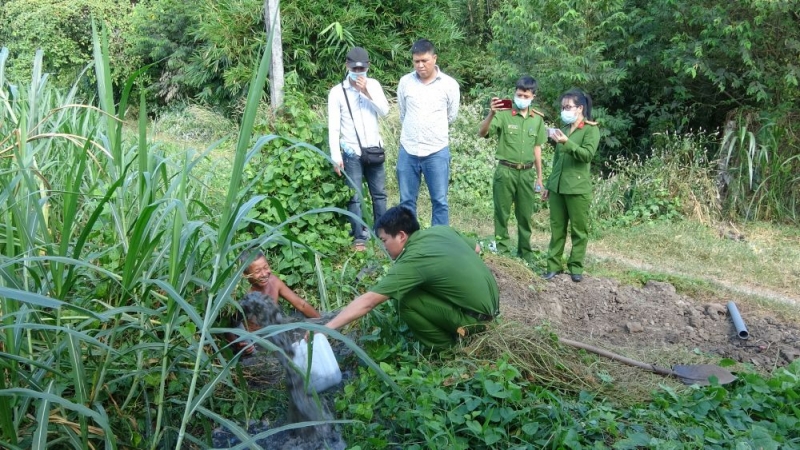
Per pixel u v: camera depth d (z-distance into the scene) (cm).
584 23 1110
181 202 287
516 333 427
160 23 1523
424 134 624
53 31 1523
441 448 333
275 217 548
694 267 750
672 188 936
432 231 411
